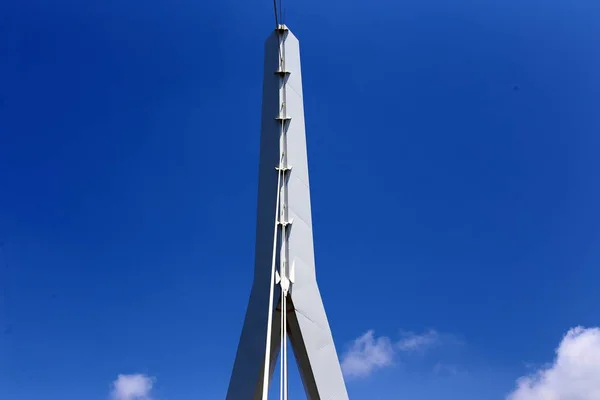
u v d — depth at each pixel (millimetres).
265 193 22016
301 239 21234
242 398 18844
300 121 23578
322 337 20000
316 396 19156
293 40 25141
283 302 19656
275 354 19750
